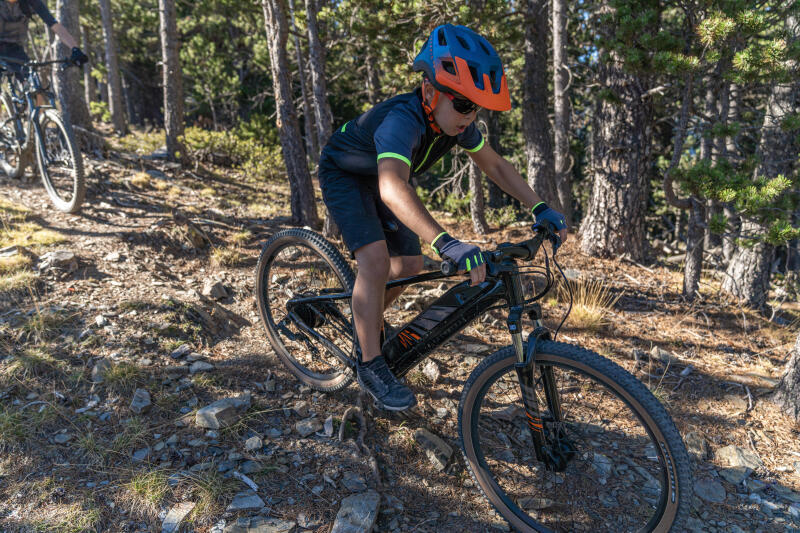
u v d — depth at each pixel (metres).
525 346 1.94
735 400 3.33
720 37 4.08
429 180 13.73
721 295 6.04
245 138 13.00
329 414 2.64
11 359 2.67
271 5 5.77
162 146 10.31
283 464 2.28
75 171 4.45
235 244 5.01
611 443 2.35
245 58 18.41
